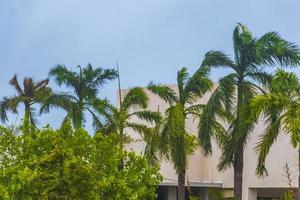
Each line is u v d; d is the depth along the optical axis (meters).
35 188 18.00
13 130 22.88
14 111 43.16
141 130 37.28
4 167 20.30
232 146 33.78
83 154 20.47
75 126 39.06
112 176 19.97
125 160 21.70
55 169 18.30
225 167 35.69
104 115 37.31
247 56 33.94
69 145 20.17
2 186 18.28
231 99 33.69
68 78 40.66
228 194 46.53
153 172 21.98
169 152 34.47
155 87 36.06
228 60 34.50
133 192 20.86
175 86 43.56
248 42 33.94
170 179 45.94
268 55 33.44
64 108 40.28
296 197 25.08
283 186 42.84
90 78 40.75
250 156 44.00
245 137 33.62
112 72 40.91
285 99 25.67
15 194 18.19
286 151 42.81
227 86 33.62
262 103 25.80
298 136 24.12
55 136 20.16
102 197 19.91
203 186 46.44
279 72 25.78
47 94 40.78
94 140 20.78
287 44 33.12
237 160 34.19
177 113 33.72
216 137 34.38
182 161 34.22
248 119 26.75
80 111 39.34
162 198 48.12
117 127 36.69
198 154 48.44
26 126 21.34
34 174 17.86
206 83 35.03
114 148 21.38
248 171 44.31
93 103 38.00
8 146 20.89
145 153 34.59
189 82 35.53
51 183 17.86
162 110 46.62
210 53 34.81
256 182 44.06
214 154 47.56
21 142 20.95
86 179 18.33
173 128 33.69
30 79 43.53
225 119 34.62
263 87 33.72
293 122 24.28
